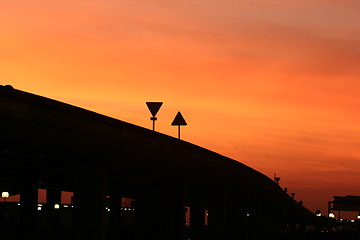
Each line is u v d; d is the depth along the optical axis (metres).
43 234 111.94
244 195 125.12
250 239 148.62
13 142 51.72
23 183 100.25
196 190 117.06
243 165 103.44
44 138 51.12
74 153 58.38
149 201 106.62
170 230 88.88
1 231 110.69
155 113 65.81
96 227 62.41
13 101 44.56
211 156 87.06
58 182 112.12
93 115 54.41
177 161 76.62
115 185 107.38
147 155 68.19
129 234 129.00
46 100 47.41
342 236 198.00
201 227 123.62
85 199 62.84
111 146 60.22
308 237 186.25
